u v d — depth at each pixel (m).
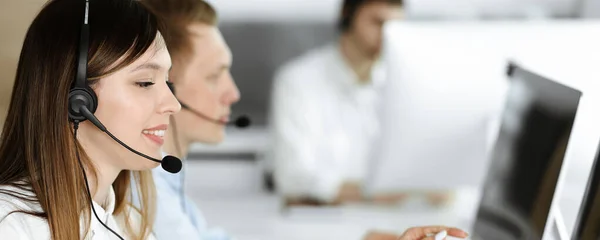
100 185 1.15
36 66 1.07
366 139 2.90
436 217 2.27
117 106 1.09
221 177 2.80
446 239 1.41
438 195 2.34
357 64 2.94
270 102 3.55
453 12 3.68
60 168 1.07
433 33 2.05
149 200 1.42
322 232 2.14
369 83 2.95
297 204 2.39
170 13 1.65
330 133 2.90
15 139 1.11
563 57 2.04
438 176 2.13
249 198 2.51
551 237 1.57
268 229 2.17
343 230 2.16
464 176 2.13
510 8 3.72
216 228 2.08
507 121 1.83
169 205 1.59
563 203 1.76
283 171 2.81
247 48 3.56
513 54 2.04
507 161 1.78
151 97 1.12
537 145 1.60
